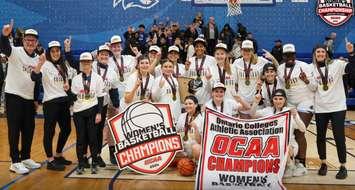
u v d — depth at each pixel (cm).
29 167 668
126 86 678
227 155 557
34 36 637
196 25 1627
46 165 691
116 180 601
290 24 1798
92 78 645
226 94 679
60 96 654
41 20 1814
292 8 1794
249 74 675
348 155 790
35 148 834
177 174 639
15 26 1811
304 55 1780
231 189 549
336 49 1788
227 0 1758
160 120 636
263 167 553
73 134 1006
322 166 643
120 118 630
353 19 1781
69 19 1816
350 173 650
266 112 631
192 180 605
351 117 1399
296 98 653
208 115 565
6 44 616
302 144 655
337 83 624
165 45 1495
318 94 633
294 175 632
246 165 554
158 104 636
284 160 554
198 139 644
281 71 664
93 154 645
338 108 622
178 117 680
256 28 1805
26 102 648
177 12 1820
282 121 563
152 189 557
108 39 1822
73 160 731
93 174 634
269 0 1795
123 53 1194
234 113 643
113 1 1817
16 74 637
